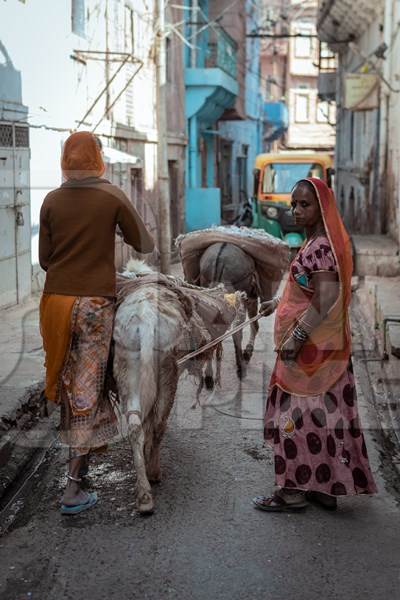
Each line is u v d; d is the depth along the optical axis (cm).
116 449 552
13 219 1005
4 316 945
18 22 1020
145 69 1762
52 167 1150
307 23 4678
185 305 487
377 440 581
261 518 447
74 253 445
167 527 436
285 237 1803
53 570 392
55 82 1168
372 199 1898
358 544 417
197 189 2136
